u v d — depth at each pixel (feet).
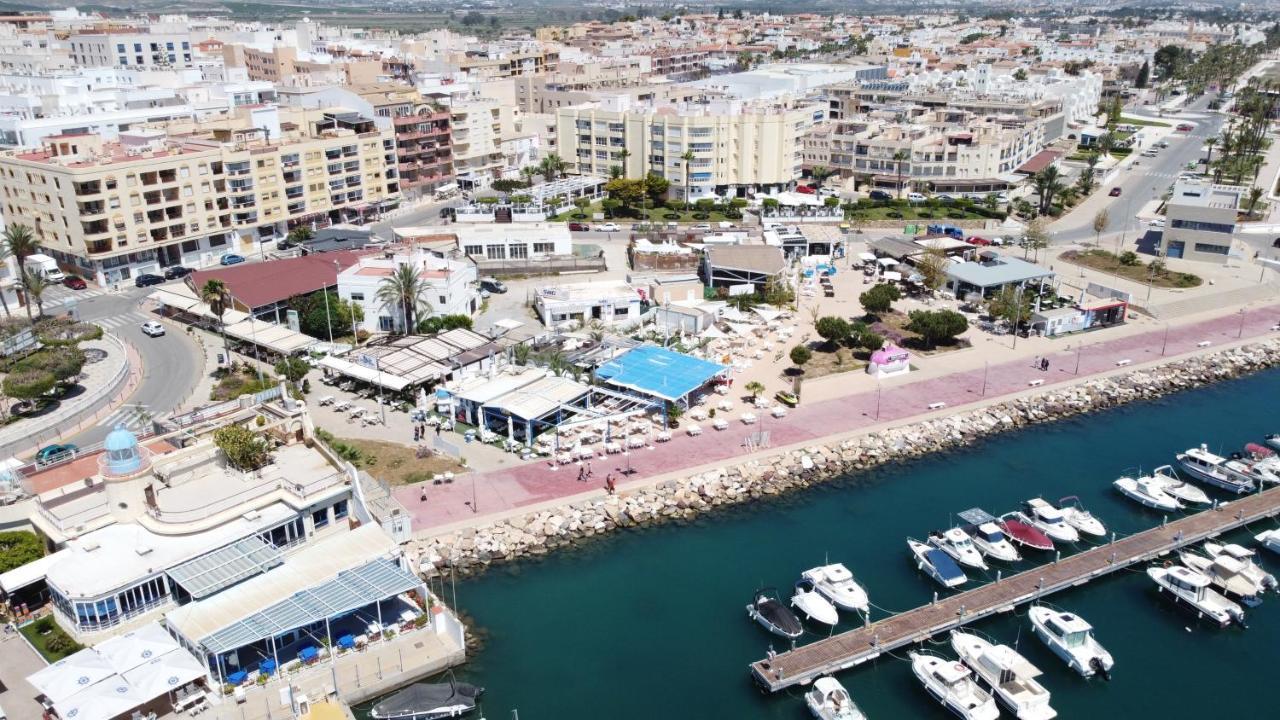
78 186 552.00
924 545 321.93
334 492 296.30
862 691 266.36
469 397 393.91
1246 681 272.31
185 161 602.44
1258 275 607.78
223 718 238.68
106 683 231.71
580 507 341.41
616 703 259.19
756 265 570.87
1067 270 626.23
